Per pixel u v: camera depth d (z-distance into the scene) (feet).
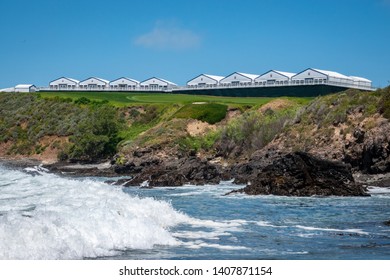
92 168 230.27
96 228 51.93
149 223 58.59
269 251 53.16
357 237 63.00
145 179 156.04
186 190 139.33
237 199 111.96
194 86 435.53
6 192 76.64
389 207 96.99
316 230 68.54
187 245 55.21
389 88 179.63
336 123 179.83
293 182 119.44
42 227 47.44
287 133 194.18
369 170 155.02
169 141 230.48
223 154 221.66
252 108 258.78
